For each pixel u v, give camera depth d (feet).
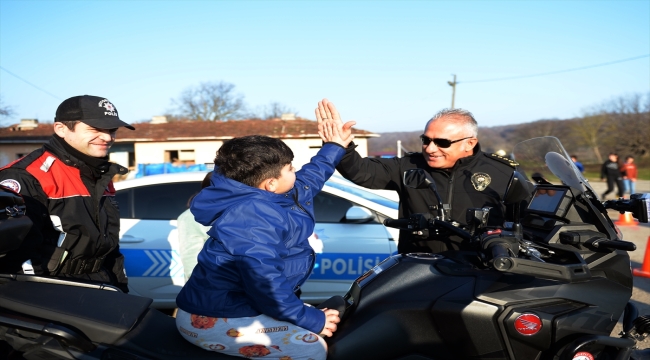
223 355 6.92
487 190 9.39
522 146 9.45
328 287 15.30
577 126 150.51
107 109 8.42
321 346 7.02
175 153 97.96
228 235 6.58
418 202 9.83
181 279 15.17
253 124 100.12
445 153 9.43
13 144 100.73
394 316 7.23
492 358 6.97
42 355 6.55
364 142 92.17
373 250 15.31
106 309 6.98
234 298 6.88
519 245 7.04
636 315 8.02
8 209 6.75
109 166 8.71
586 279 7.18
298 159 92.89
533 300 6.99
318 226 15.48
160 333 7.13
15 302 6.73
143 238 15.20
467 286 7.15
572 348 6.88
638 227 36.35
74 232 8.02
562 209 7.80
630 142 141.90
